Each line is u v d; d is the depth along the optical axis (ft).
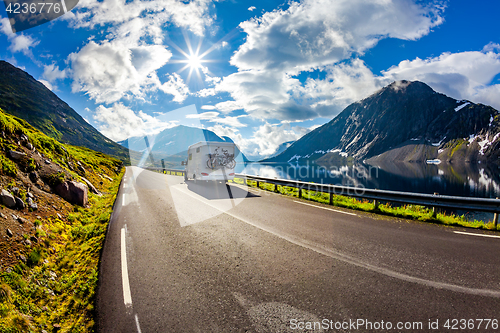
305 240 19.12
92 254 17.46
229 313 10.53
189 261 15.78
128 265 15.47
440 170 567.59
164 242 19.39
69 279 13.99
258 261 15.51
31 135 30.22
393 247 17.52
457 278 13.04
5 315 9.95
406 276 13.32
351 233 20.77
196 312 10.65
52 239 18.02
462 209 23.90
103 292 12.50
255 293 11.96
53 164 29.60
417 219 25.62
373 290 11.97
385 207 30.35
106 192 44.68
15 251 14.19
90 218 26.23
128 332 9.56
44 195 23.35
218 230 22.03
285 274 13.76
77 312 11.19
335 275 13.53
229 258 16.05
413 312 10.28
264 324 9.78
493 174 450.30
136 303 11.43
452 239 19.17
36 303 11.66
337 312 10.37
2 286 11.30
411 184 323.57
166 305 11.21
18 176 21.84
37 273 13.69
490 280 12.81
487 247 17.42
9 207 17.65
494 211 22.08
